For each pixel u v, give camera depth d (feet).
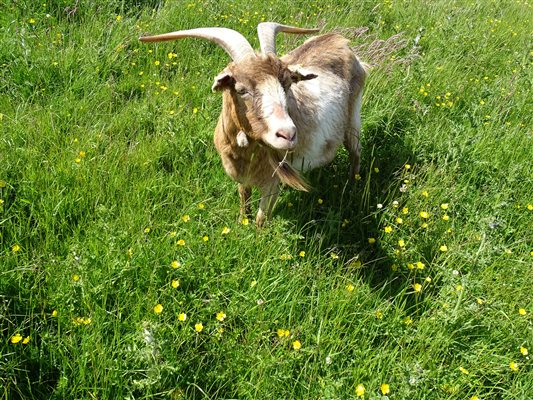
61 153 6.51
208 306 4.98
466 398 4.66
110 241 5.29
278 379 4.49
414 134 8.04
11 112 7.26
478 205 6.92
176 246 5.43
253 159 5.82
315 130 6.48
